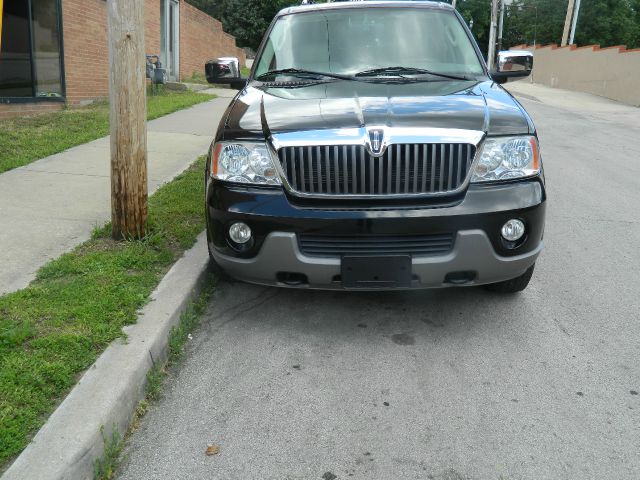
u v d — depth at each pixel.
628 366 3.42
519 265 3.59
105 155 7.74
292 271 3.48
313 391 3.17
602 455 2.69
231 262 3.61
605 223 6.12
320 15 5.05
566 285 4.52
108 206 5.61
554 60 33.28
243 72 22.59
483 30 58.19
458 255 3.42
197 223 5.15
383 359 3.48
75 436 2.51
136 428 2.87
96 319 3.44
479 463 2.64
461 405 3.05
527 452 2.71
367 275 3.44
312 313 4.04
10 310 3.50
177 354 3.49
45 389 2.79
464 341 3.69
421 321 3.94
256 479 2.54
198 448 2.73
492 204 3.42
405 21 4.95
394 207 3.38
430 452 2.71
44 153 7.64
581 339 3.72
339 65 4.66
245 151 3.55
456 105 3.79
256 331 3.79
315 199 3.41
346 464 2.64
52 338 3.18
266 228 3.44
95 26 12.84
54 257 4.38
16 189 6.08
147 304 3.69
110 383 2.87
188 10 20.75
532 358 3.50
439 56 4.74
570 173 8.59
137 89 4.41
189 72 21.27
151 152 8.17
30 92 10.68
